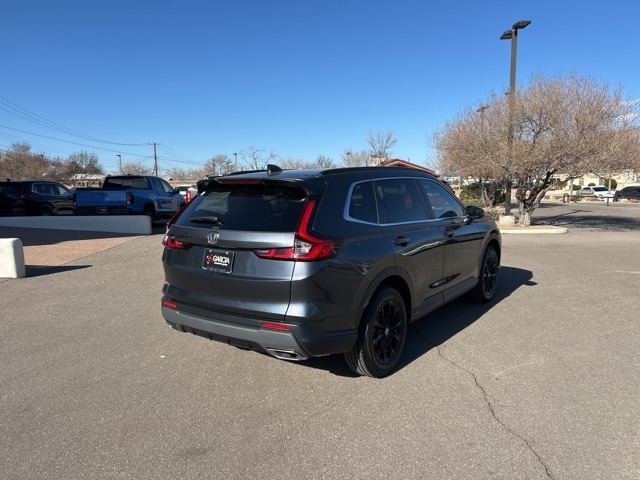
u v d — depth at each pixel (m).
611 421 3.21
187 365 4.25
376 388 3.75
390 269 3.88
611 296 6.41
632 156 14.17
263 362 4.30
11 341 4.88
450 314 5.68
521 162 14.89
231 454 2.90
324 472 2.72
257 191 3.72
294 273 3.25
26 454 2.92
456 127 19.61
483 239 5.79
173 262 3.88
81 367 4.22
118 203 16.03
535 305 6.01
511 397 3.57
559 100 14.51
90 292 6.89
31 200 17.69
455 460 2.81
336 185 3.73
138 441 3.05
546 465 2.75
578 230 16.03
